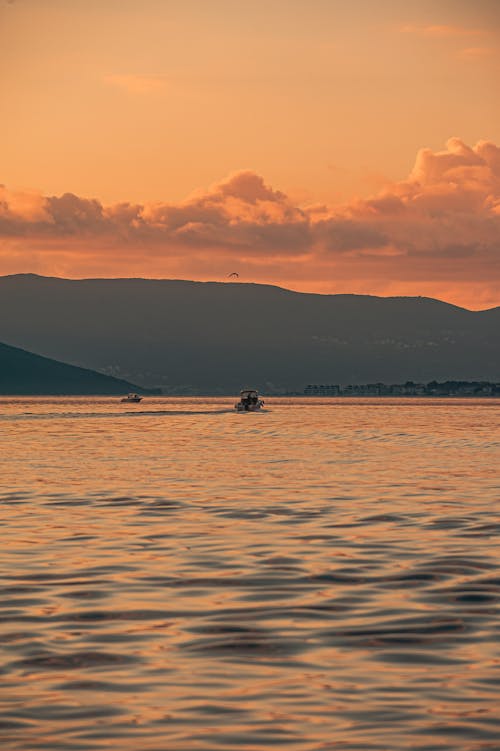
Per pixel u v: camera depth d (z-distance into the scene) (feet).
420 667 76.48
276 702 68.39
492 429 582.76
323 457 322.14
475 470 266.36
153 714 65.87
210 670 75.97
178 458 316.40
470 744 60.18
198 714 65.87
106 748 59.72
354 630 88.28
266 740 61.05
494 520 161.99
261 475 250.37
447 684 72.08
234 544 137.28
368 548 134.00
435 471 263.08
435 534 146.72
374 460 307.58
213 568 118.73
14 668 76.23
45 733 62.23
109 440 440.04
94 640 84.69
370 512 172.65
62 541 139.44
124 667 76.74
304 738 61.41
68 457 320.70
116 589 105.91
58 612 95.09
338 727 63.36
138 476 246.68
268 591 105.19
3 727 63.31
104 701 68.49
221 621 91.76
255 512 172.65
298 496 198.90
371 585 108.37
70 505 182.70
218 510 175.52
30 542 138.41
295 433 522.47
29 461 301.63
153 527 153.79
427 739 61.05
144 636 86.17
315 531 149.89
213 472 260.21
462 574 114.73
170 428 593.42
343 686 71.82
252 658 79.30
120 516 167.12
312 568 118.83
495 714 65.57
